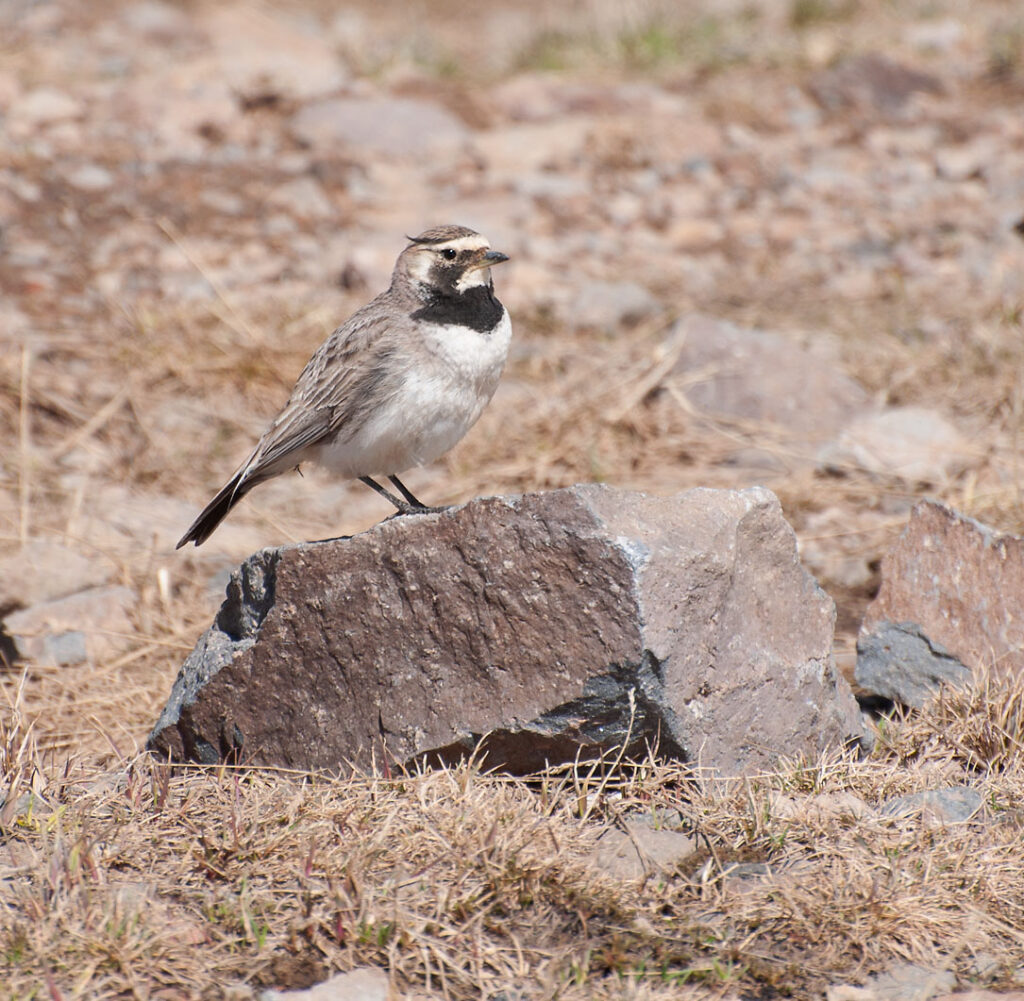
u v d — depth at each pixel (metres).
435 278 10.27
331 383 10.38
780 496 14.28
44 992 6.61
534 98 25.88
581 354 17.58
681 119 25.03
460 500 14.59
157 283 18.97
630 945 7.06
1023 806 8.41
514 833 7.75
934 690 9.97
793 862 7.74
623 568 8.05
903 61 27.17
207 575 13.23
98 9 29.47
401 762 8.64
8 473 14.95
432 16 33.94
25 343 16.34
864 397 16.31
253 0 32.50
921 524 10.25
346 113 24.22
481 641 8.43
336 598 8.81
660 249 20.97
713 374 16.56
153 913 7.23
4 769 8.95
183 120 23.45
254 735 9.14
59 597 12.60
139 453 15.61
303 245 20.22
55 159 21.84
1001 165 23.50
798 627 8.98
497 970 6.89
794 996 6.74
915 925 7.21
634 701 8.17
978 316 18.09
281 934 7.16
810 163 23.95
